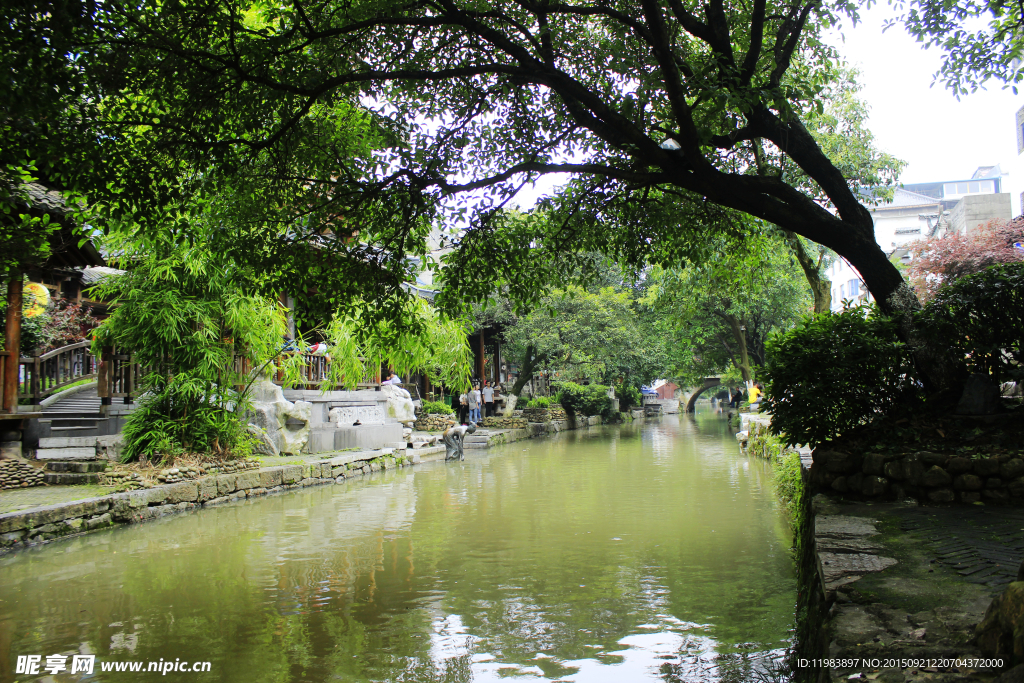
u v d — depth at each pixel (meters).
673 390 104.62
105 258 14.01
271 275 7.11
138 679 4.45
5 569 7.13
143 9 5.54
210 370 11.67
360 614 5.69
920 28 7.39
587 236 8.47
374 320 7.50
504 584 6.49
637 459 18.73
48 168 5.54
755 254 10.41
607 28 7.54
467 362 17.59
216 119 5.92
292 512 10.45
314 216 7.12
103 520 9.08
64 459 11.30
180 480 10.77
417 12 6.81
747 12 7.72
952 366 7.08
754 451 18.64
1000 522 5.06
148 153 5.84
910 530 4.87
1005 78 7.58
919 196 47.66
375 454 16.31
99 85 5.39
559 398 38.59
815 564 4.78
